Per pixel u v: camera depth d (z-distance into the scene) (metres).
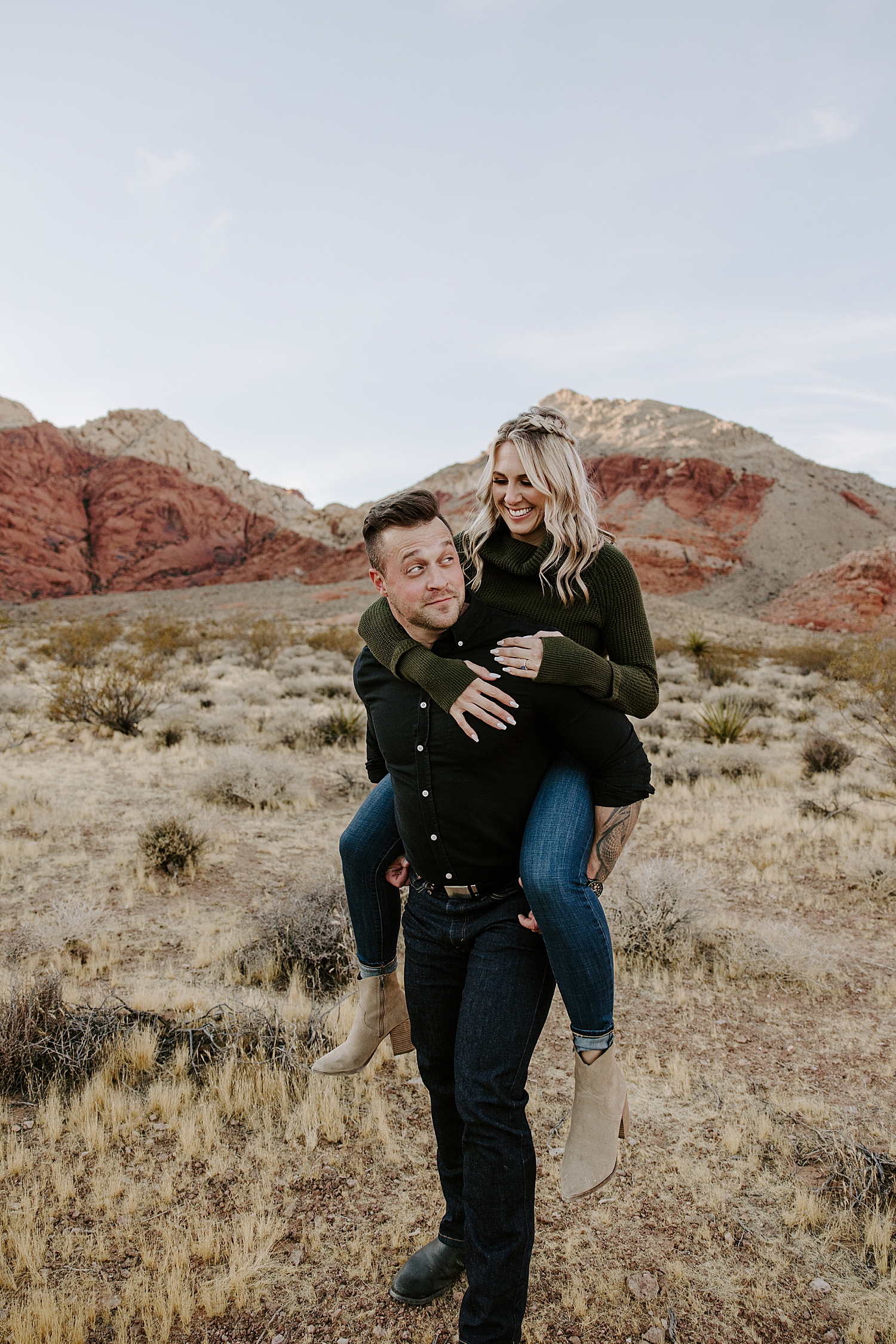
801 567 91.94
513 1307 1.62
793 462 116.12
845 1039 3.88
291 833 7.42
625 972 4.68
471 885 1.75
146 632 30.73
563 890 1.58
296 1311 2.15
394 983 2.18
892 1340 2.10
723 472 107.62
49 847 6.52
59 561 100.31
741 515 103.06
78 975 4.25
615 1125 1.66
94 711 12.15
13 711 13.68
